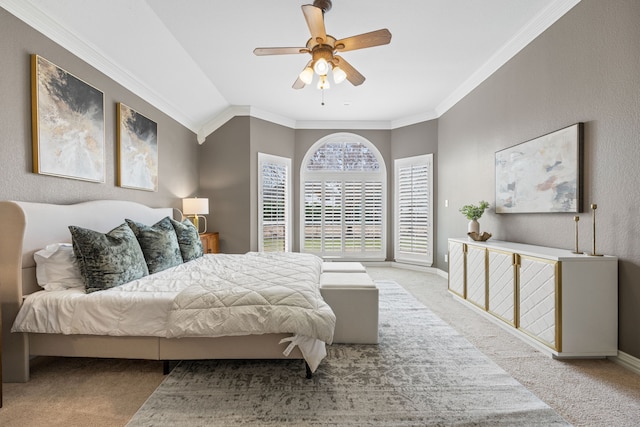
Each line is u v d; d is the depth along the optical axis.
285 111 5.44
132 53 3.09
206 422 1.59
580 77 2.47
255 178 5.30
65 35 2.46
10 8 2.05
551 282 2.29
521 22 2.92
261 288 2.10
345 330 2.56
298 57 3.61
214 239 4.95
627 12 2.10
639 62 2.03
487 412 1.67
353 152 6.01
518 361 2.26
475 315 3.24
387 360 2.26
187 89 4.15
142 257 2.51
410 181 5.66
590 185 2.40
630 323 2.13
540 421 1.60
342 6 2.68
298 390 1.87
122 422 1.61
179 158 4.61
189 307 1.93
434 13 2.78
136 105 3.55
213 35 3.16
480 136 4.00
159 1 2.62
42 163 2.28
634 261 2.09
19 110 2.13
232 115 5.20
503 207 3.48
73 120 2.57
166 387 1.90
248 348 1.99
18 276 1.93
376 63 3.72
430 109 5.34
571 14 2.55
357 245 6.01
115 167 3.19
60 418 1.63
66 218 2.32
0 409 1.70
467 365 2.19
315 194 5.98
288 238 5.84
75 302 1.93
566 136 2.57
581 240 2.49
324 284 2.62
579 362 2.24
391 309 3.43
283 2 2.63
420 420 1.61
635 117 2.06
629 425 1.58
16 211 1.93
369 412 1.67
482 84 3.94
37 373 2.08
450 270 3.93
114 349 1.99
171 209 4.04
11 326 1.93
